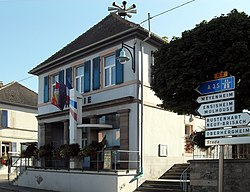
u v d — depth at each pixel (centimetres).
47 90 2433
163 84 1194
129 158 1753
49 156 2112
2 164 3334
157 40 1883
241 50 1056
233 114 953
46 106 2439
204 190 1252
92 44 2002
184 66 1120
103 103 1909
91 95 2023
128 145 1767
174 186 1572
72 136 1889
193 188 1285
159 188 1597
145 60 1838
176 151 1964
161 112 1898
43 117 2409
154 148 1827
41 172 2036
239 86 1077
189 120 2075
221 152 984
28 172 2158
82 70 2159
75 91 1916
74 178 1789
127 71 1841
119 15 2247
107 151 1680
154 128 1842
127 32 1823
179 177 1786
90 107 1986
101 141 1877
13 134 3591
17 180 2262
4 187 2116
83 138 2097
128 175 1636
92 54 2061
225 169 1202
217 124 988
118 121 1903
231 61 1073
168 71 1155
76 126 1892
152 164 1798
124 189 1603
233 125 948
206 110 1024
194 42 1133
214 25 1119
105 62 1995
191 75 1097
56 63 2314
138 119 1755
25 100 3825
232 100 958
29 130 3759
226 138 965
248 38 1078
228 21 1105
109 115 1958
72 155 1852
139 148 1733
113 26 2058
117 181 1577
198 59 1106
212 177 1238
